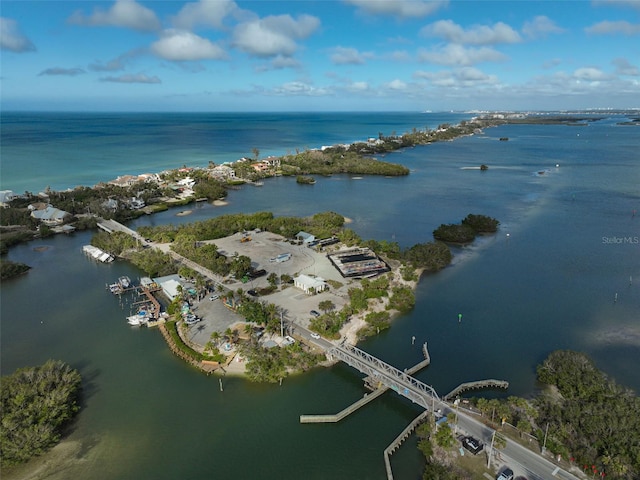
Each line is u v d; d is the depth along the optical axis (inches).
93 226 7613.2
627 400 2699.3
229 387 3137.3
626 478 2183.8
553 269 5300.2
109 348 3663.9
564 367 3107.8
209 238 6392.7
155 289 4766.2
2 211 7632.9
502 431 2608.3
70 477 2396.7
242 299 4094.5
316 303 4271.7
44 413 2687.0
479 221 6865.2
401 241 6486.2
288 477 2401.6
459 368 3361.2
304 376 3248.0
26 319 4173.2
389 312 4227.4
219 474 2422.5
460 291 4697.3
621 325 3956.7
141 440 2664.9
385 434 2719.0
